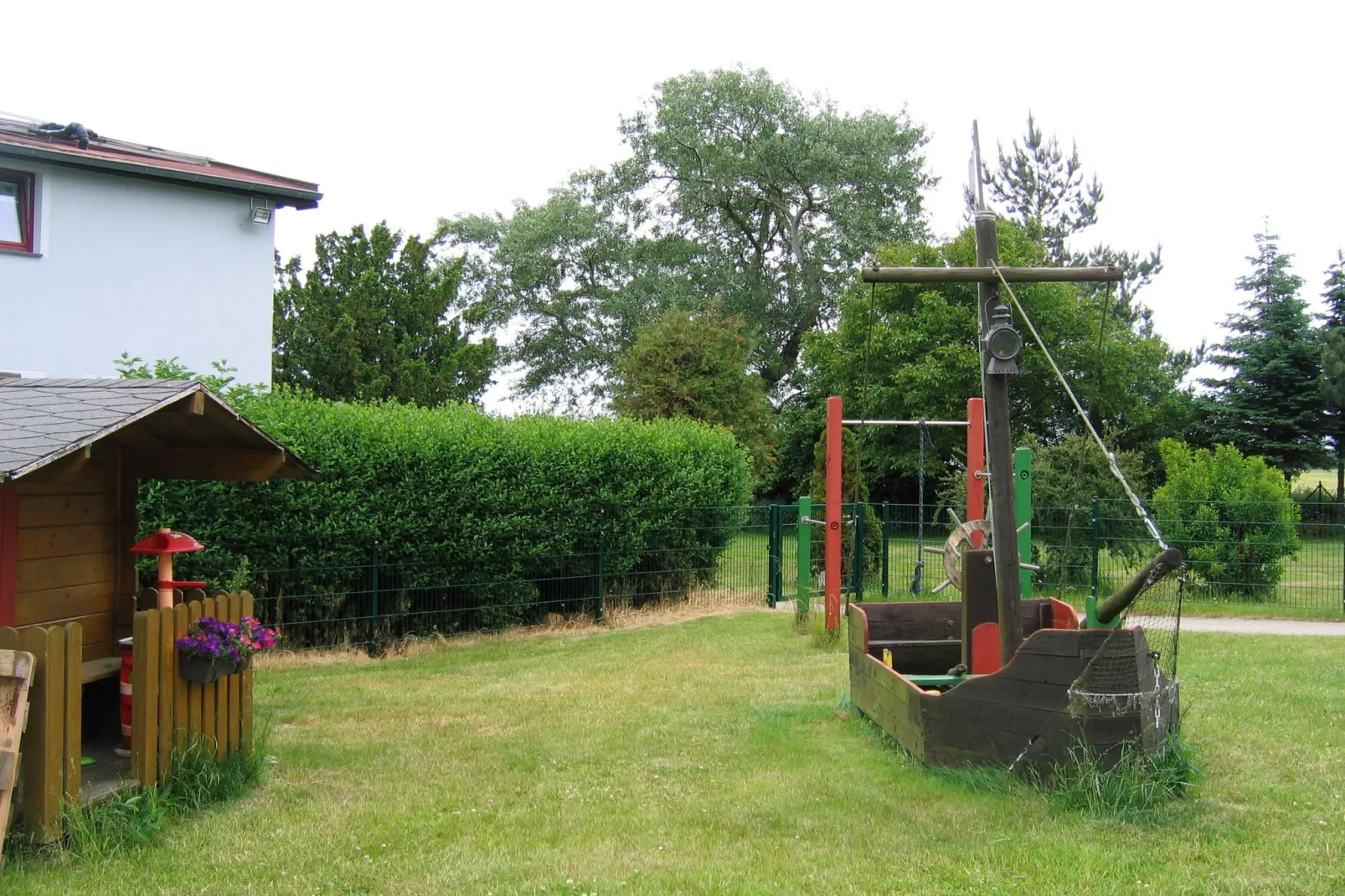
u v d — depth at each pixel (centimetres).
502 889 511
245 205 1633
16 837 530
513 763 747
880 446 3409
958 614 933
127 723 656
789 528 1767
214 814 622
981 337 741
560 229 4206
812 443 3856
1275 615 1550
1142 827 584
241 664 651
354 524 1180
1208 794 640
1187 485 1764
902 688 749
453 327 2641
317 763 742
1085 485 1858
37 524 639
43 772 533
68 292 1452
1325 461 3644
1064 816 603
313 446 1139
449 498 1277
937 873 528
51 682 534
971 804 636
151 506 1047
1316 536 1755
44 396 633
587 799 662
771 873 532
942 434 3338
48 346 1433
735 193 4191
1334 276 3759
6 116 1486
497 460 1325
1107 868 527
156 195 1539
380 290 2503
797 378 4209
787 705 924
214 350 1603
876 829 596
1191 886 502
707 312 3300
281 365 2330
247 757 693
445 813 634
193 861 546
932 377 3048
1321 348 3600
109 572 705
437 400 2433
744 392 3105
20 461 504
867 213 4003
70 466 541
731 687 1016
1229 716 852
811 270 4172
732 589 1705
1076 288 3509
